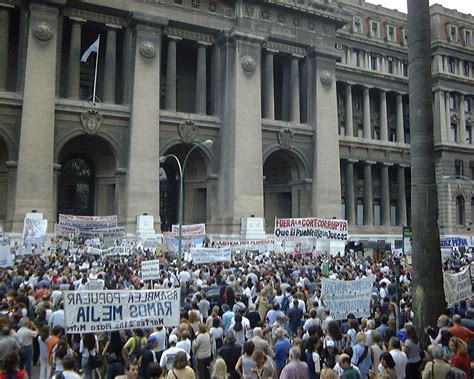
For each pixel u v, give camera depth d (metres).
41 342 15.07
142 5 55.88
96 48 55.06
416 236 17.62
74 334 15.59
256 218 57.38
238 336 15.53
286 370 11.13
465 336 13.84
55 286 21.12
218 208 59.66
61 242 43.25
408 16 18.80
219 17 60.47
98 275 25.23
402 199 79.88
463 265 35.62
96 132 54.34
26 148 49.56
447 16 85.00
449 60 84.62
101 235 42.06
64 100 52.88
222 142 60.06
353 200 75.12
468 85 85.19
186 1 58.81
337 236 35.62
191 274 28.62
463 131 83.69
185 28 59.47
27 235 39.38
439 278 17.27
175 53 59.31
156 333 14.75
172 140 58.25
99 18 55.28
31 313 19.20
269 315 18.06
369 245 59.81
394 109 83.06
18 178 48.94
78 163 60.44
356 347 13.16
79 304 13.54
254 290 23.75
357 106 79.44
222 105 60.75
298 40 64.44
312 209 64.62
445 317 14.92
